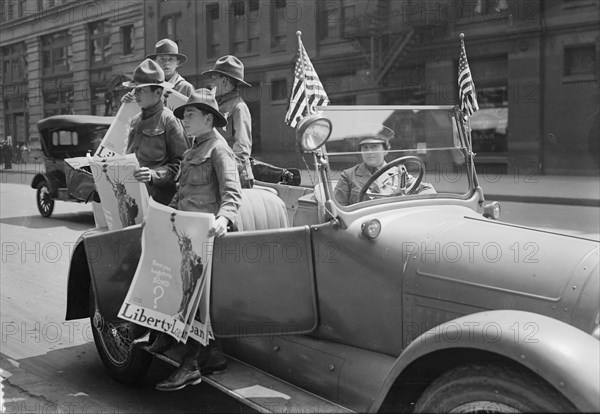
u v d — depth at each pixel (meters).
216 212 3.44
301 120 2.79
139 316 3.42
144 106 4.14
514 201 14.05
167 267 3.35
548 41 17.73
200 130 3.45
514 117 18.30
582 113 17.34
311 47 19.95
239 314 3.17
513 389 2.23
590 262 2.52
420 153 3.39
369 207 3.08
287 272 3.07
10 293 6.38
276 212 3.75
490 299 2.56
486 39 18.45
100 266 3.79
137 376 3.96
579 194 13.99
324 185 3.01
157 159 4.12
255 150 15.69
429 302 2.70
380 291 2.85
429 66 19.16
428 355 2.45
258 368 3.29
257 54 18.69
